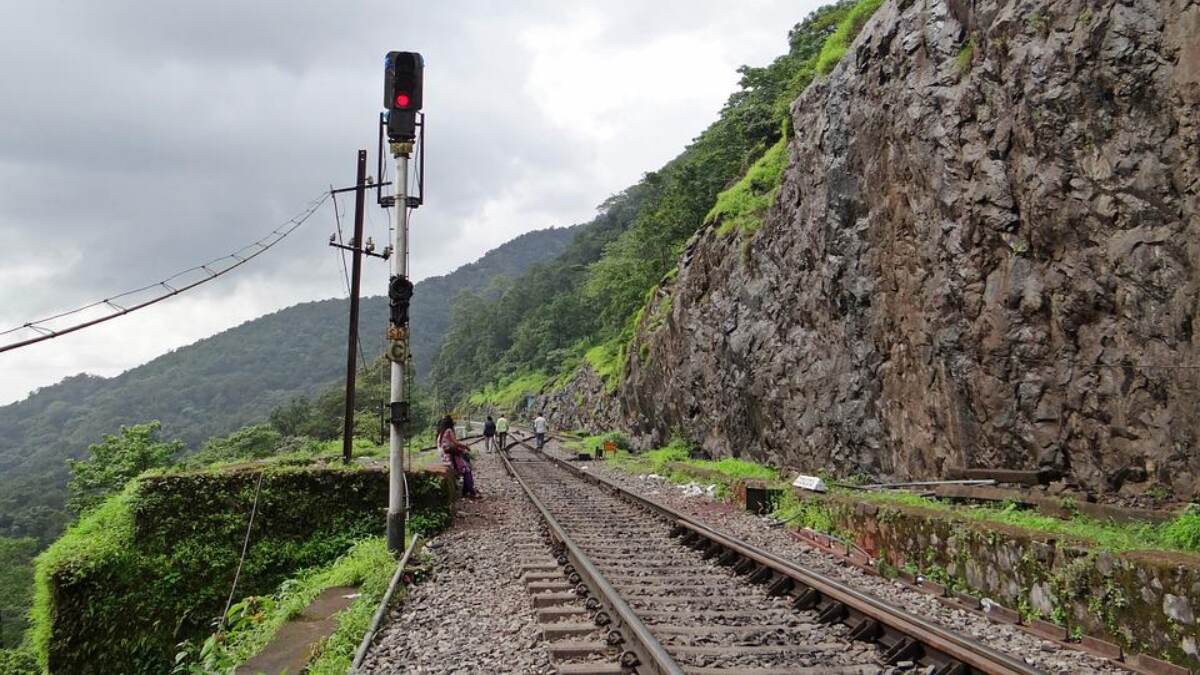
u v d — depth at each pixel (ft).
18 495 251.60
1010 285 39.32
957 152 43.06
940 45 45.65
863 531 32.73
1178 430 30.91
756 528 39.81
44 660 37.55
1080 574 20.61
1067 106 35.94
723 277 85.25
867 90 53.42
